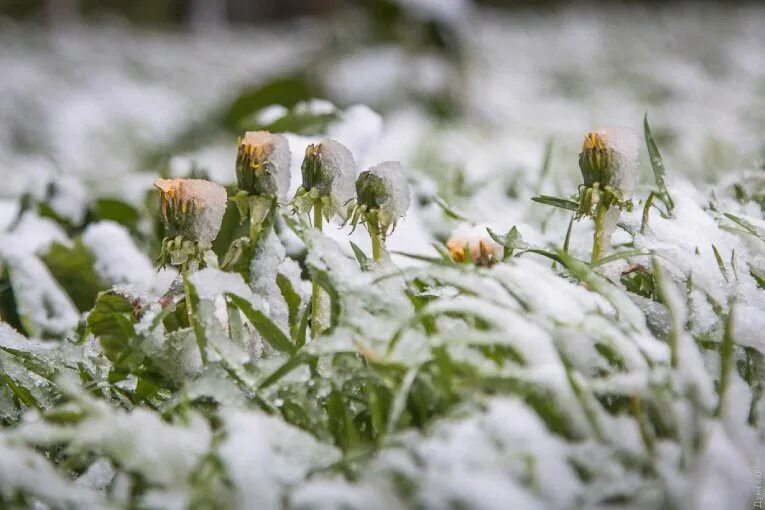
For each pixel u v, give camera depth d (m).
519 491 0.58
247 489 0.59
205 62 4.66
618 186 0.69
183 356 0.69
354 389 0.67
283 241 0.84
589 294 0.67
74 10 5.88
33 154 2.95
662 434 0.62
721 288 0.70
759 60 4.18
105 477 0.65
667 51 4.50
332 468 0.61
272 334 0.68
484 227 0.78
